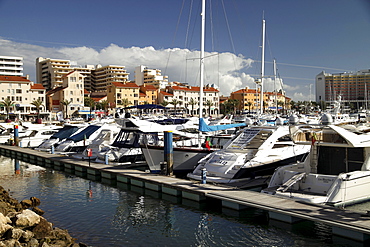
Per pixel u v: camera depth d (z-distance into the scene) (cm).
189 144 2409
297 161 1698
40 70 14012
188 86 12094
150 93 11450
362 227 1009
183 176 1986
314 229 1187
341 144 1395
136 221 1323
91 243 1110
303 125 1519
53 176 2241
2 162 2891
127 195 1708
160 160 2005
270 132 1873
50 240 1093
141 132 2284
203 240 1133
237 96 13500
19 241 1070
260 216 1336
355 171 1337
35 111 9212
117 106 10600
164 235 1178
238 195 1405
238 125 2223
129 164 2330
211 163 1759
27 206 1524
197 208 1470
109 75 13700
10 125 4134
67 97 10150
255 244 1094
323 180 1338
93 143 2664
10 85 8912
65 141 3033
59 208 1507
